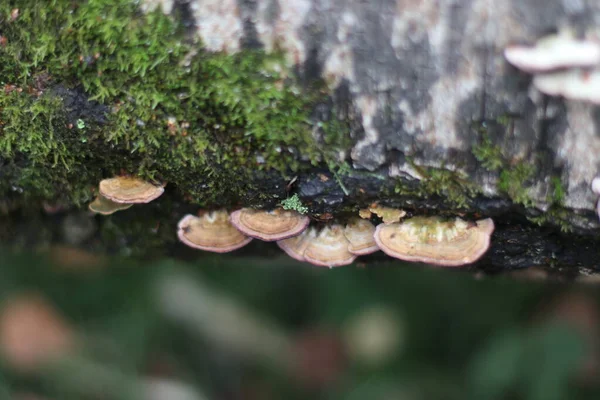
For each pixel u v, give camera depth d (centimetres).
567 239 73
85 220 79
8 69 71
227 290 120
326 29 69
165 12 69
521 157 70
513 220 72
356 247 74
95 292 113
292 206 73
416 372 110
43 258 109
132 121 71
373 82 69
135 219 78
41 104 71
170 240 79
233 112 70
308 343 128
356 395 109
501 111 69
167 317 117
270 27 69
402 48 69
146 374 116
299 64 69
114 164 73
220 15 69
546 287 104
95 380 111
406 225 73
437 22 68
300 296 122
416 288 110
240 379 123
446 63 69
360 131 70
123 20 70
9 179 75
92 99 71
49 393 110
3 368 111
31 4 70
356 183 71
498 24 68
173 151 72
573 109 69
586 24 67
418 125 70
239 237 76
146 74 70
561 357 96
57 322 113
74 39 70
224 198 74
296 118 70
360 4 69
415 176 71
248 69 70
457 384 107
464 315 109
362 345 112
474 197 71
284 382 124
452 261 72
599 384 98
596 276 76
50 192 76
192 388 116
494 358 98
